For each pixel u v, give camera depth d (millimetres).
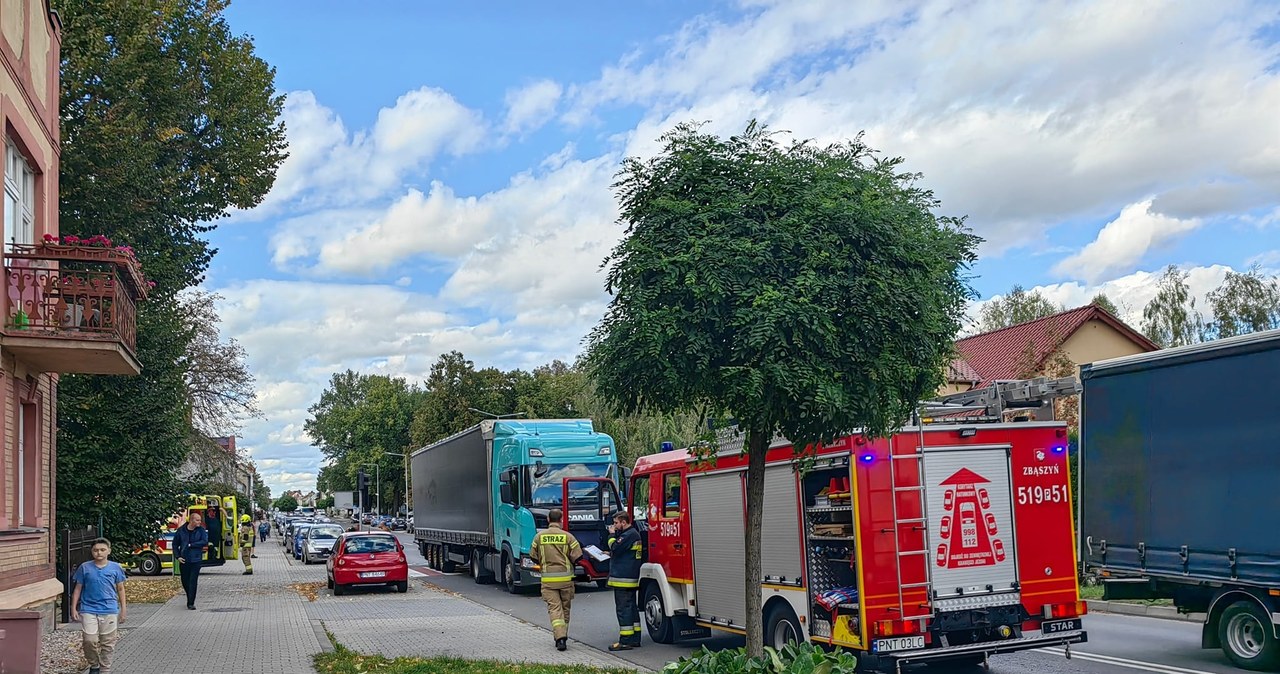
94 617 11078
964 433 10656
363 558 24781
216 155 26906
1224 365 11680
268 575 33500
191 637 15609
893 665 10734
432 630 16922
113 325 13656
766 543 11852
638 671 11750
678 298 7008
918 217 7512
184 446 25141
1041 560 10781
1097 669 11539
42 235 14453
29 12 14398
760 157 7383
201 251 26766
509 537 24234
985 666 11852
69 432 22797
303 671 12156
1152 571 12477
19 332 12883
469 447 28156
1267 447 11078
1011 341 43406
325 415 141500
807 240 6910
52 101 15922
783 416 7109
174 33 25500
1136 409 12891
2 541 12562
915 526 10320
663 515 14523
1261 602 11188
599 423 42781
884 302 6949
